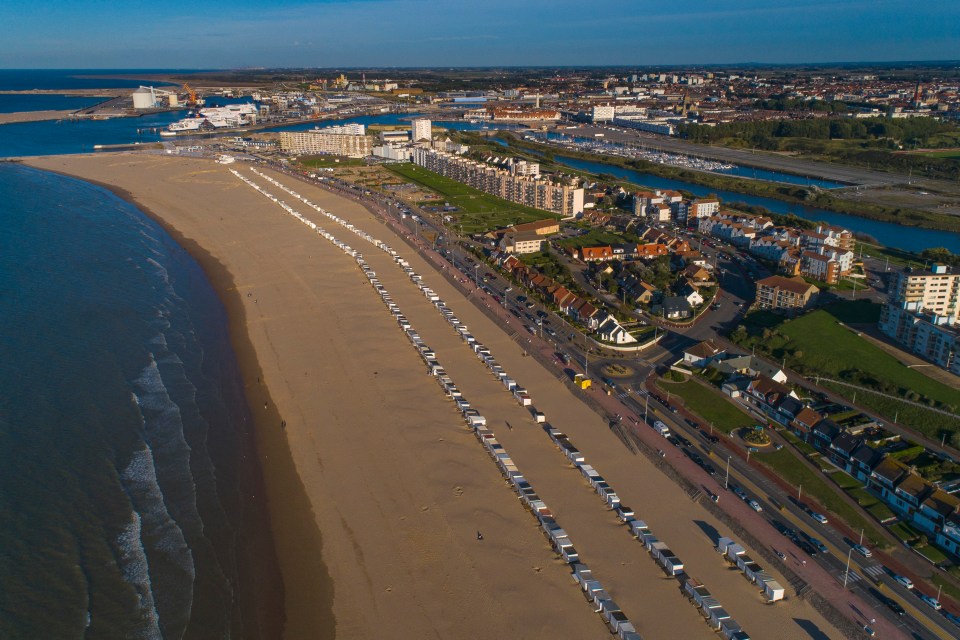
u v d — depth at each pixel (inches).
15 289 7790.4
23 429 5007.4
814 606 3607.3
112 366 6087.6
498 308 7839.6
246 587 3720.5
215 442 5036.9
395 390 5861.2
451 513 4320.9
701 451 5007.4
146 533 4072.3
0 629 3339.1
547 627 3479.3
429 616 3543.3
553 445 5078.7
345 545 4042.8
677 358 6599.4
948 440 5054.1
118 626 3412.9
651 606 3604.8
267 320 7337.6
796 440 5147.6
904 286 7071.9
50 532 4010.8
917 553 3971.5
